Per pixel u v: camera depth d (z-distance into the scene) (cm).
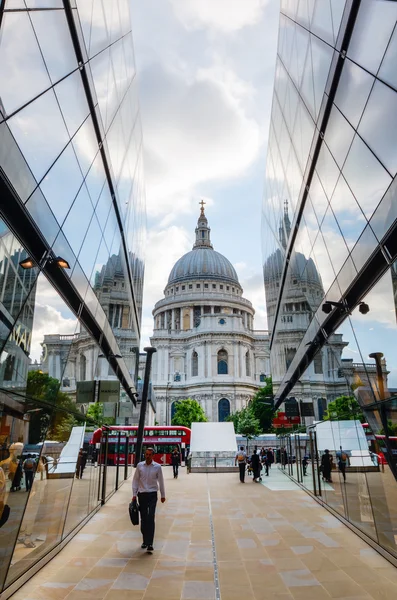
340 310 1387
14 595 753
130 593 770
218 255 15888
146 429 4869
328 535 1212
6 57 659
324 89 1249
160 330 12244
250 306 14275
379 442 981
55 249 1039
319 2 1266
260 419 9225
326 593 763
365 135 942
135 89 2395
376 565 919
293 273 2305
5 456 704
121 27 1817
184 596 758
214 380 11206
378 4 818
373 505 1049
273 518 1491
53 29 905
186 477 3275
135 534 1245
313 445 2000
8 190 738
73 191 1157
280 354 3278
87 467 1473
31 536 859
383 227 886
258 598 747
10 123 705
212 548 1083
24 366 838
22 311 831
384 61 802
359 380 1161
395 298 855
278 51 2194
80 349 1486
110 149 1672
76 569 906
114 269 2112
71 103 1075
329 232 1388
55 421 1060
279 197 2511
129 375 3456
